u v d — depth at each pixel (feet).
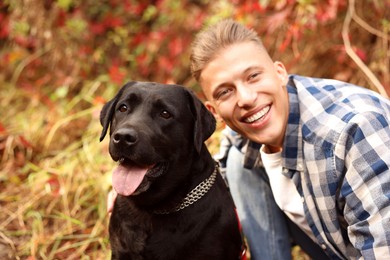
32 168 11.88
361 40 12.34
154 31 15.55
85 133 12.92
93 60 15.39
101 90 14.61
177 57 14.38
